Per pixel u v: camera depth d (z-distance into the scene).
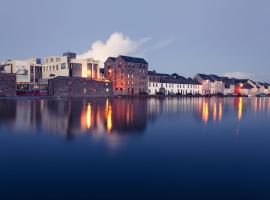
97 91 108.75
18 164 13.42
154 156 15.22
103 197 9.67
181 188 10.53
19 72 104.12
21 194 9.88
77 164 13.49
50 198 9.56
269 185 10.91
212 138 21.44
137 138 20.66
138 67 128.50
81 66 111.50
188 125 29.19
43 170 12.55
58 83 96.19
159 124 29.36
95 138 20.25
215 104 74.00
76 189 10.38
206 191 10.27
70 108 48.03
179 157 15.11
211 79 178.12
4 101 67.50
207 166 13.41
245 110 54.84
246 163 14.05
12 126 25.84
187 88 157.75
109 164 13.57
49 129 24.23
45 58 112.69
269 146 18.41
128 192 10.12
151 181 11.25
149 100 85.94
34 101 69.50
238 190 10.36
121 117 34.81
